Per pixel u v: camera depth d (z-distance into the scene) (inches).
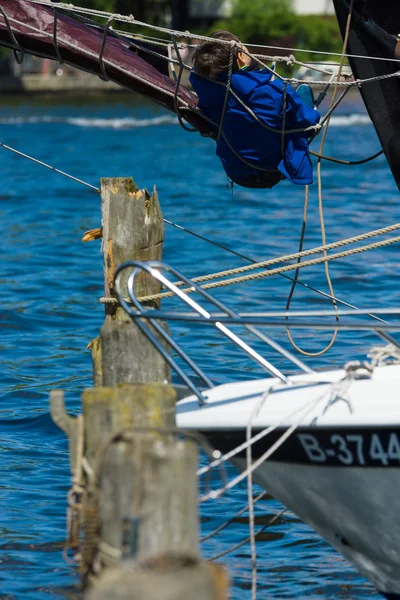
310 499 865.5
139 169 4370.1
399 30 1131.9
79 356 1732.3
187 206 3366.1
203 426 831.7
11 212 3275.1
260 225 2972.4
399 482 799.7
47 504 1152.2
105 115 7283.5
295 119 1123.9
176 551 659.4
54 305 2074.3
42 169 4367.6
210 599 611.2
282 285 2188.7
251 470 791.7
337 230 2861.7
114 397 775.7
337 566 1031.6
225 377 1571.1
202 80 1138.7
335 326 845.8
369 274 2265.0
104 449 706.8
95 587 627.8
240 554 1058.1
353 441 792.9
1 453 1296.8
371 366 863.1
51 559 1023.0
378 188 3671.3
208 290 2156.7
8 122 6668.3
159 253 1172.5
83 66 1182.9
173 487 680.4
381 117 1123.3
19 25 1167.0
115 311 1156.5
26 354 1740.9
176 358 1674.5
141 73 1179.9
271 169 1155.9
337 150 4820.4
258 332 943.0
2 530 1082.1
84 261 2508.6
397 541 847.7
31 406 1473.9
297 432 806.5
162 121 6825.8
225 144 1168.8
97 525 728.3
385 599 941.8
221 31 1131.9
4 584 966.4
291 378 911.0
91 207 3385.8
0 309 2022.6
